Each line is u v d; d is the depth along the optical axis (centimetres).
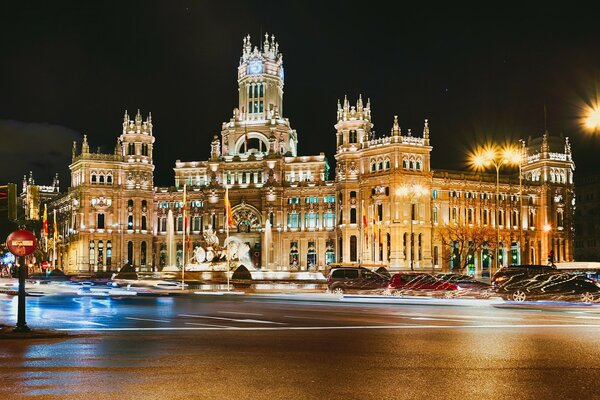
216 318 4278
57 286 10219
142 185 18438
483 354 2534
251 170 18400
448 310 4997
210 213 18288
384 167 15950
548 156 18012
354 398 1767
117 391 1856
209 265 11781
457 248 16500
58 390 1870
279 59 19875
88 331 3422
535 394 1812
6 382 1984
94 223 17862
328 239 17738
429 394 1812
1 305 5769
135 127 18600
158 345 2834
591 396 1789
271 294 7719
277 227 17812
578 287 6038
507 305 5609
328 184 17762
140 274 12050
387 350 2655
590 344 2828
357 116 17075
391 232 15500
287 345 2827
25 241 3244
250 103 19462
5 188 3341
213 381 2000
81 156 18038
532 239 17600
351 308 5253
